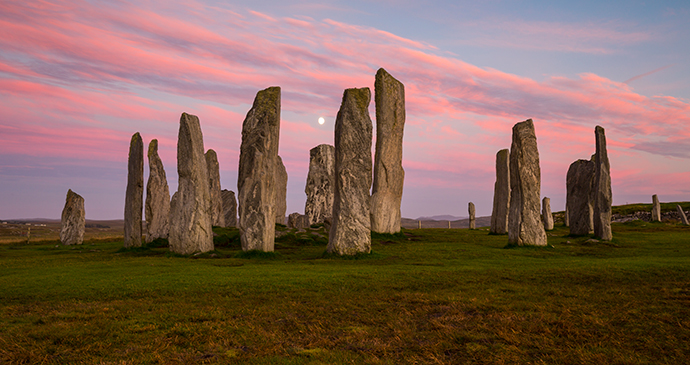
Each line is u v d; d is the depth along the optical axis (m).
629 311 9.84
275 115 23.00
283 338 8.30
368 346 7.86
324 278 14.43
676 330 8.42
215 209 35.72
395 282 13.93
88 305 10.87
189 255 22.25
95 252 25.86
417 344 7.99
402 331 8.60
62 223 32.22
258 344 7.96
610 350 7.45
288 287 12.99
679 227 38.88
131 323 9.09
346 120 22.22
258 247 21.70
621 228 38.56
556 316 9.53
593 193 31.12
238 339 8.16
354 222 21.52
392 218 30.88
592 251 23.56
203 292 12.37
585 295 11.64
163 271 16.31
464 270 16.55
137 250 25.58
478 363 7.05
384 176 31.09
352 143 22.05
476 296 11.72
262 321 9.36
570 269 16.23
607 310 9.98
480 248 24.95
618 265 16.89
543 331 8.52
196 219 22.69
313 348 7.78
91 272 16.20
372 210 30.62
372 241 27.83
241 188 22.48
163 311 10.11
